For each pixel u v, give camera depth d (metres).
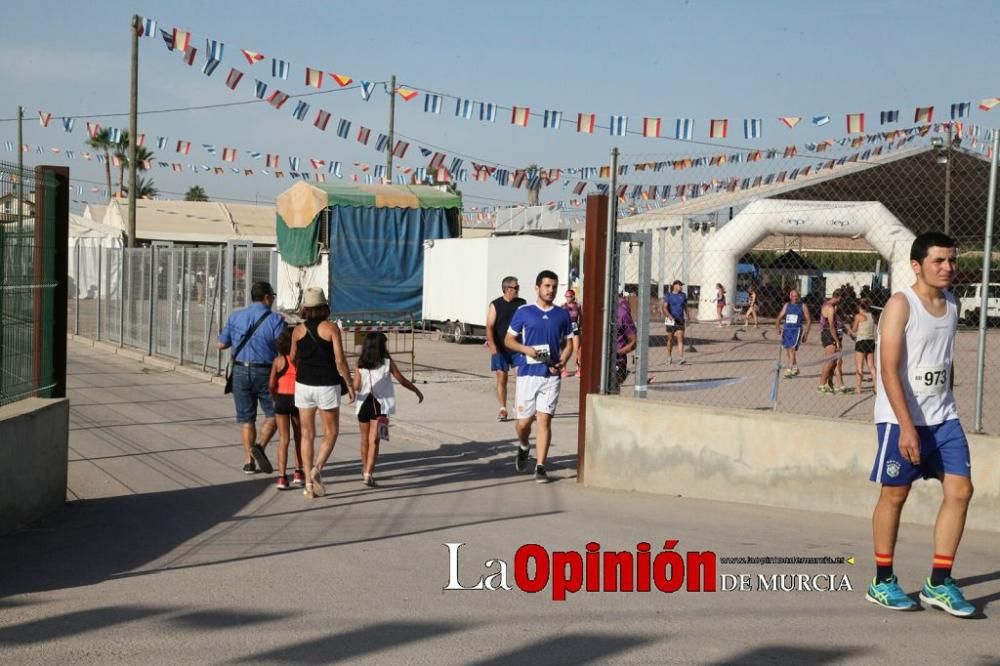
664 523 7.98
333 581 6.35
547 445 9.95
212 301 19.03
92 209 56.41
